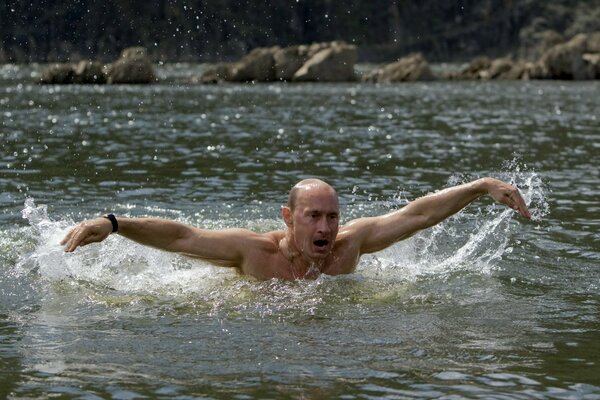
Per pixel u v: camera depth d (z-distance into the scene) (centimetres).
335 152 2944
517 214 1836
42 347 1038
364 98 5919
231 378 940
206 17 13712
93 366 975
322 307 1212
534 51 17125
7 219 1745
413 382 930
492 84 8256
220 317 1166
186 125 3856
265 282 1309
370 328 1119
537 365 980
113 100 5456
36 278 1350
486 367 975
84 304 1227
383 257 1468
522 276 1385
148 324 1134
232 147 3066
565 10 18662
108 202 1966
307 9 16325
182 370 963
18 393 895
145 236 1259
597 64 9331
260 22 14838
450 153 2934
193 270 1385
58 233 1467
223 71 8444
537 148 3073
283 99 5747
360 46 17300
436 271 1408
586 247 1571
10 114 4325
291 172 2480
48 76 7556
